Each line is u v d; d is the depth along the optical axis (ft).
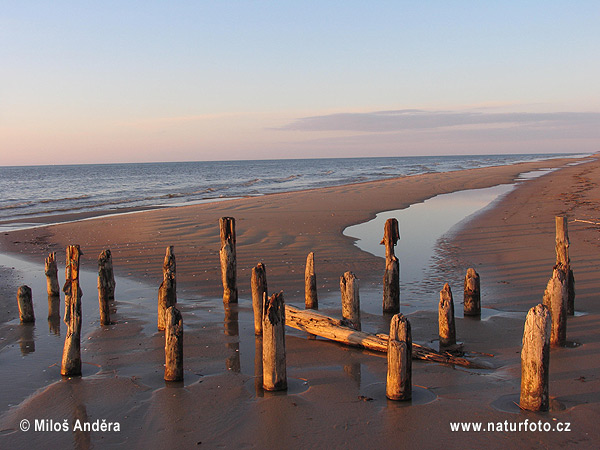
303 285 41.16
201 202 124.88
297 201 104.37
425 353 25.17
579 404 19.85
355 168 369.50
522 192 112.37
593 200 88.12
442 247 55.77
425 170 285.43
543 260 46.62
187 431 18.88
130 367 25.32
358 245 58.18
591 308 32.68
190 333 30.19
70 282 24.48
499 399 20.61
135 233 68.08
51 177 327.26
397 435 18.13
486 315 32.40
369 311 34.22
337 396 21.34
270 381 21.85
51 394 22.17
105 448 17.97
